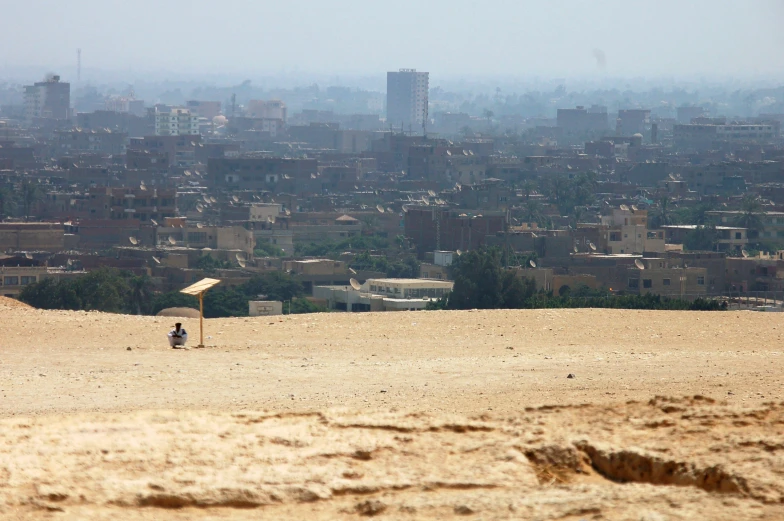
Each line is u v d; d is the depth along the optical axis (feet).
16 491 155.84
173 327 414.82
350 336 390.83
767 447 165.27
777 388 240.53
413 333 398.21
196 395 257.55
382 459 172.55
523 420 190.70
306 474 164.04
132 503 154.61
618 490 152.76
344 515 150.30
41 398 255.70
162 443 177.88
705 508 141.38
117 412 231.30
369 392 256.11
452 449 175.94
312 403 238.89
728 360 312.91
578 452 172.14
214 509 154.10
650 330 407.85
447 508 148.77
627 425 184.34
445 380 273.95
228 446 176.96
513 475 164.86
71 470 165.37
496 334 395.96
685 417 185.47
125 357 333.01
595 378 269.23
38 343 370.12
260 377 287.28
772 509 140.46
